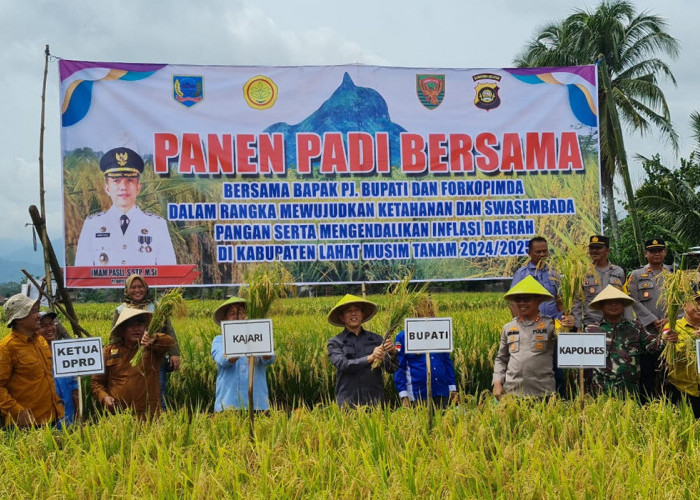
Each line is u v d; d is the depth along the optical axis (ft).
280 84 42.78
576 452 20.35
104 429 23.54
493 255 43.91
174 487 18.98
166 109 41.93
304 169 42.86
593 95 44.21
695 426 22.72
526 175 44.04
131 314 27.25
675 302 27.02
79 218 41.22
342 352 29.45
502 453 20.47
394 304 28.37
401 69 43.47
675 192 86.48
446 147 43.65
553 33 116.57
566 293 27.94
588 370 29.76
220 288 45.14
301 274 42.78
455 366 38.93
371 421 22.88
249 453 21.77
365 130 43.19
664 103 110.11
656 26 111.96
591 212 44.27
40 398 26.73
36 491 18.88
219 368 30.63
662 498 17.52
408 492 17.94
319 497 17.83
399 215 43.34
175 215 41.96
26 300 26.35
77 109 41.24
